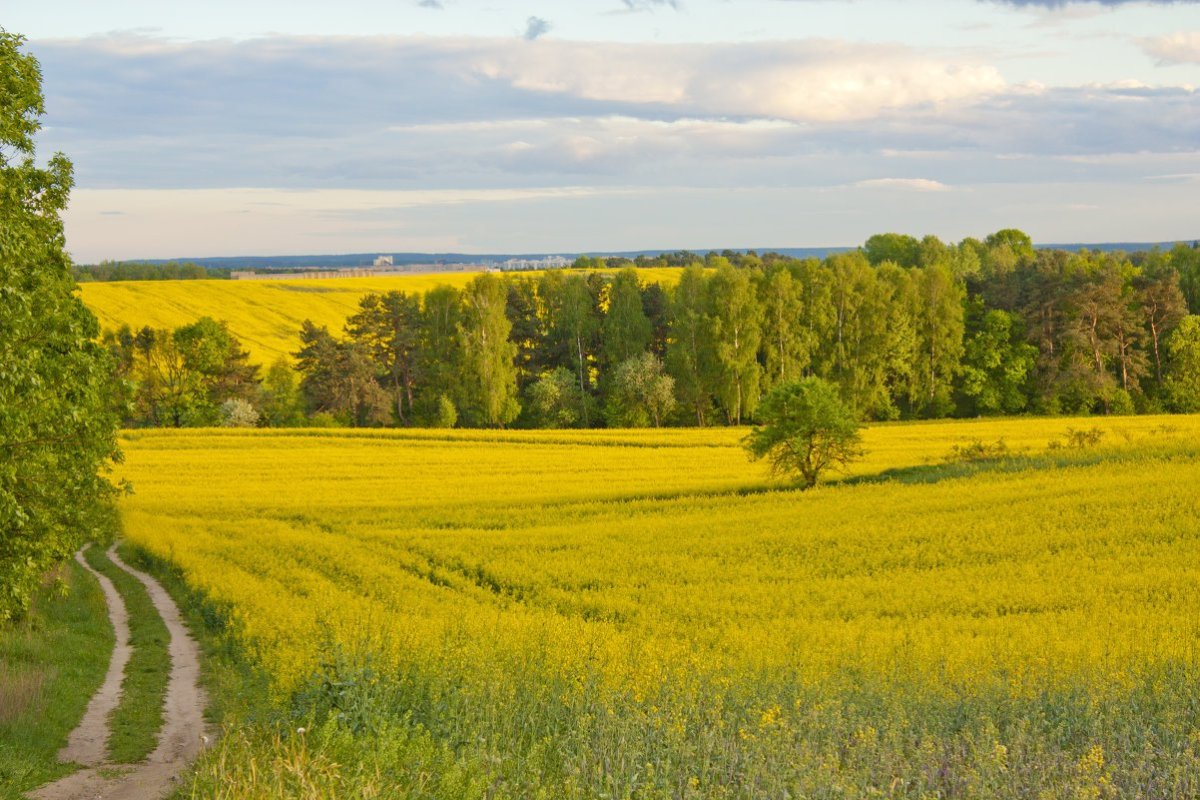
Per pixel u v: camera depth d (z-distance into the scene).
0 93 18.86
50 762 13.99
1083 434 54.44
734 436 75.94
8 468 17.61
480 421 91.31
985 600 26.86
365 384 93.56
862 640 20.98
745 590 29.22
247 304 143.00
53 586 22.92
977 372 90.00
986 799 9.31
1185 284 103.06
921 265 139.12
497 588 31.58
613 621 25.64
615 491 51.50
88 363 20.58
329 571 34.38
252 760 9.59
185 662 23.08
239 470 63.75
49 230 22.73
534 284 104.50
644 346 98.44
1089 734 11.42
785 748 10.13
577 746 10.69
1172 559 30.70
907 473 50.84
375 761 9.98
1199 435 55.06
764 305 89.69
